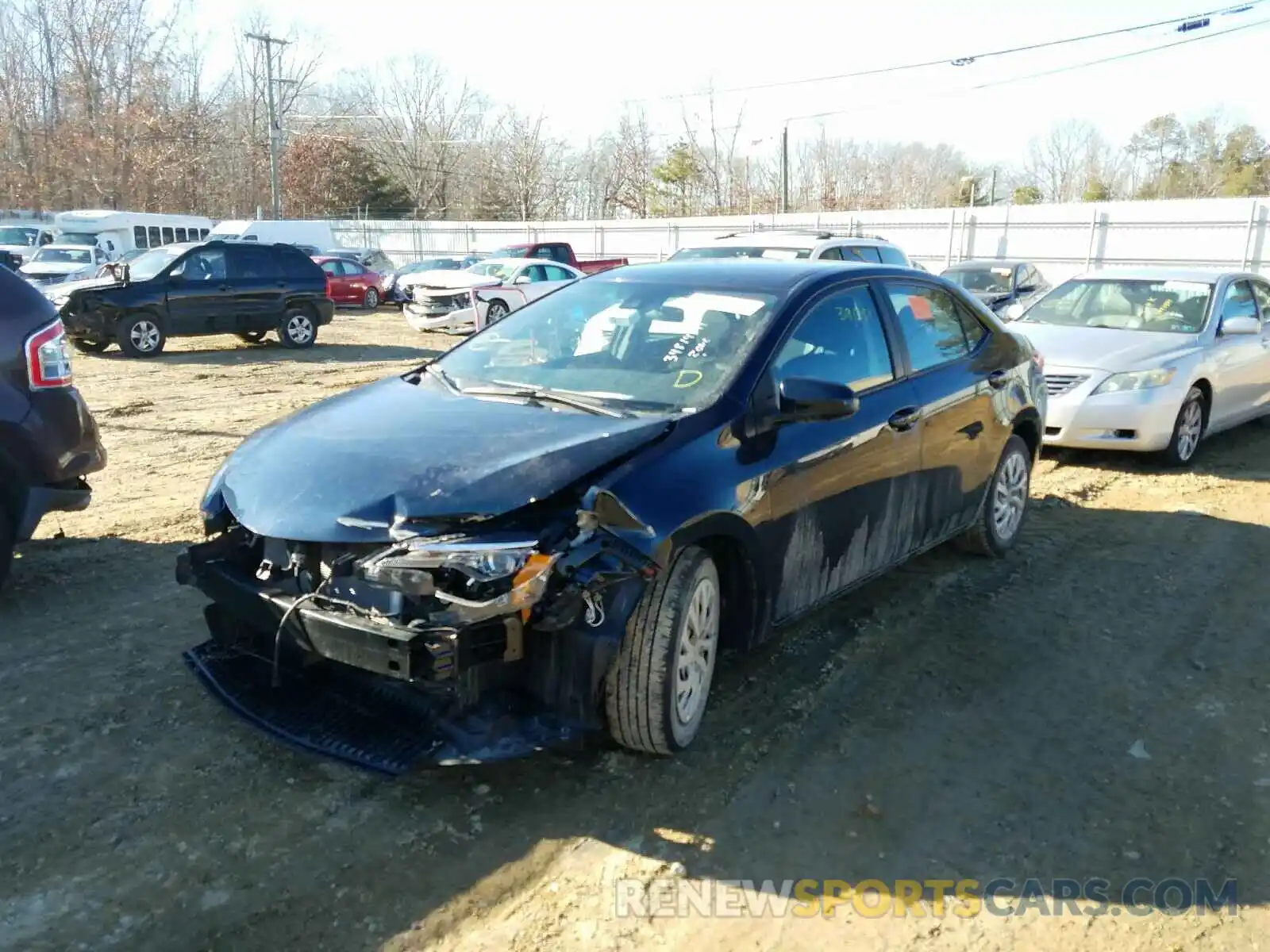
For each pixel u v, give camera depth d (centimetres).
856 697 422
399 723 339
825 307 445
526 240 4159
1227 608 532
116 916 281
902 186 6581
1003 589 550
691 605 353
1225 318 908
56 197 4791
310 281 1741
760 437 385
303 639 332
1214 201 2883
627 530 328
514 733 326
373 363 1565
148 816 327
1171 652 475
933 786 358
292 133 6053
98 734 374
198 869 302
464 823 329
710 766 366
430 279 2008
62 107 4900
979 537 577
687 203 5919
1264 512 718
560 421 375
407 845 317
